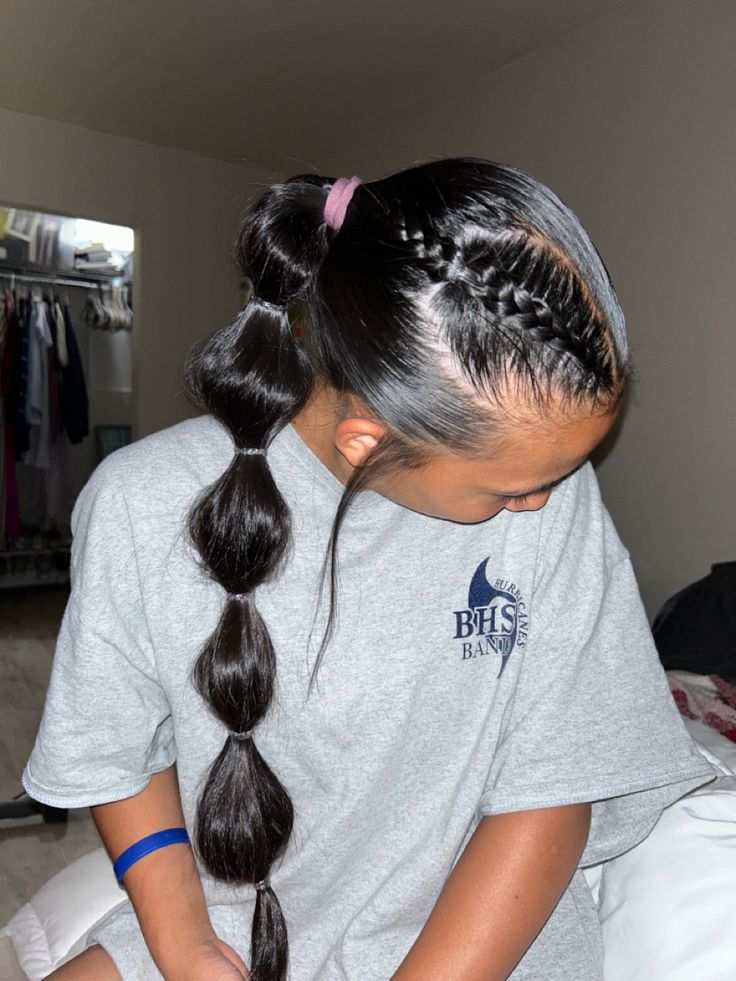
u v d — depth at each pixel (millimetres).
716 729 1447
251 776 675
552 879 677
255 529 637
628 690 710
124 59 2889
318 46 2752
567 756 688
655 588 2436
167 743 792
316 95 3154
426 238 512
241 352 632
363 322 534
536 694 702
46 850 2068
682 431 2322
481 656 703
